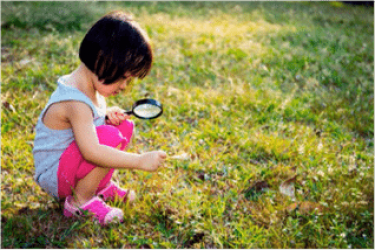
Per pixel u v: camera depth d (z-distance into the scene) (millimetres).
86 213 2395
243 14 7902
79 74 2264
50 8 5973
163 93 4008
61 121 2252
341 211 2604
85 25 5859
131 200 2596
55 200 2541
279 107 3832
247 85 4223
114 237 2324
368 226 2539
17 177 2754
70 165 2303
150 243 2318
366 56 5609
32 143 3090
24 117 3389
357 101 4090
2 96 3684
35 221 2398
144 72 2252
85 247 2252
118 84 2248
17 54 4598
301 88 4449
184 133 3375
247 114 3674
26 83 3945
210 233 2400
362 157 3205
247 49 5383
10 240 2254
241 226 2447
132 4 7738
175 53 4988
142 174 2848
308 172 2947
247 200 2709
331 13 8703
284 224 2504
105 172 2383
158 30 5973
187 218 2480
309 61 5164
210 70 4586
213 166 2969
